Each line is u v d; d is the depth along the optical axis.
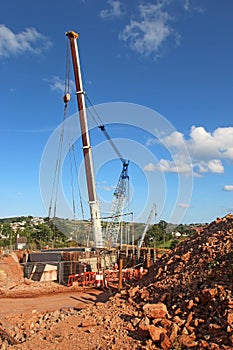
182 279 11.06
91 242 27.66
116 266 24.03
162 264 14.52
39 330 10.36
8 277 21.97
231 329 7.48
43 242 47.97
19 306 14.93
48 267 23.39
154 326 8.50
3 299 16.72
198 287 10.10
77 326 10.06
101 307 11.78
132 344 8.42
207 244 12.57
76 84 28.61
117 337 8.87
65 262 22.92
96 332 9.45
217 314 8.34
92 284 20.70
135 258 25.59
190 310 9.11
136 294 11.98
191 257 12.55
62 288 19.69
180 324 8.55
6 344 9.44
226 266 10.39
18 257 26.64
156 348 8.02
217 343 7.33
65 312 12.41
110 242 28.22
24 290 19.00
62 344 8.91
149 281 13.14
